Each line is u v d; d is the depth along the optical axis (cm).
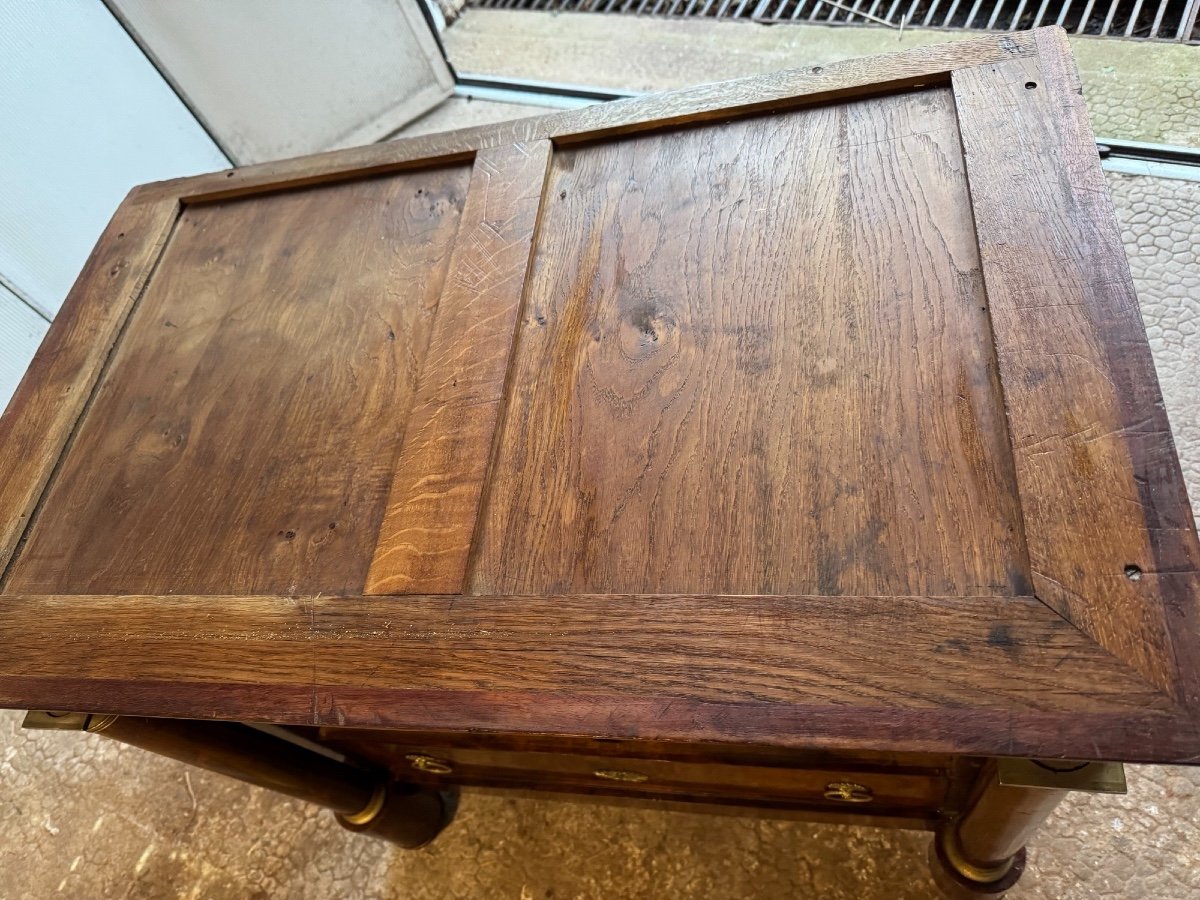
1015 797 61
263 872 101
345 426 71
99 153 138
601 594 55
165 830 106
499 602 57
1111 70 137
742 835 92
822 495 55
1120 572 47
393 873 98
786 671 49
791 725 48
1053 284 57
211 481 72
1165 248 117
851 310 62
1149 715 43
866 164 70
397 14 162
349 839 101
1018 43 71
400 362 73
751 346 63
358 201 88
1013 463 52
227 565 66
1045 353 55
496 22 191
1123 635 45
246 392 77
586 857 94
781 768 72
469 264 75
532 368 67
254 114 157
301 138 167
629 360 66
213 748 74
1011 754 44
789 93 75
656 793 86
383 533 62
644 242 72
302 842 102
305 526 66
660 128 79
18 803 113
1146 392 51
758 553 54
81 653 64
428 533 61
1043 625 47
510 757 82
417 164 87
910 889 86
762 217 70
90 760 114
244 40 147
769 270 67
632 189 76
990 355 57
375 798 90
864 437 57
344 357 76
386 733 82
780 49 160
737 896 89
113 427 79
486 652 55
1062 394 53
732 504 57
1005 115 66
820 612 51
